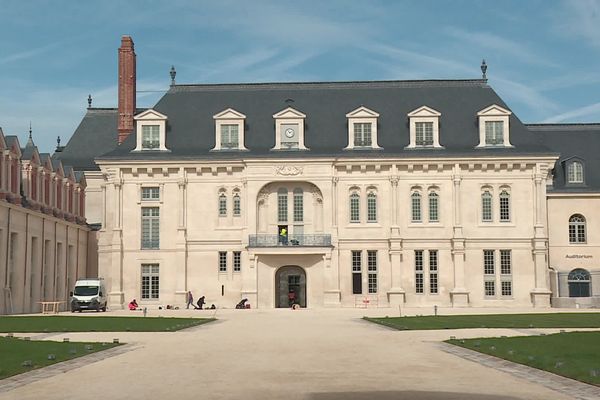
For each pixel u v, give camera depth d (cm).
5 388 1788
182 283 7362
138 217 7450
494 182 7350
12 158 6088
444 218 7338
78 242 7888
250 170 7350
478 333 3459
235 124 7544
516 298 7269
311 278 7394
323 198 7325
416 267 7344
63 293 7331
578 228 7669
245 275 7325
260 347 2806
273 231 7412
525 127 7612
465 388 1762
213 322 4581
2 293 5825
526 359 2239
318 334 3475
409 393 1692
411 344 2891
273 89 7969
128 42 8338
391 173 7356
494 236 7312
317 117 7694
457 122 7619
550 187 7694
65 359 2359
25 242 6338
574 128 8188
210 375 2005
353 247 7325
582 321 4297
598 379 1828
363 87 7938
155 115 7594
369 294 7300
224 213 7444
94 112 9400
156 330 3747
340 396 1653
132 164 7419
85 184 8331
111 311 6762
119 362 2316
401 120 7644
